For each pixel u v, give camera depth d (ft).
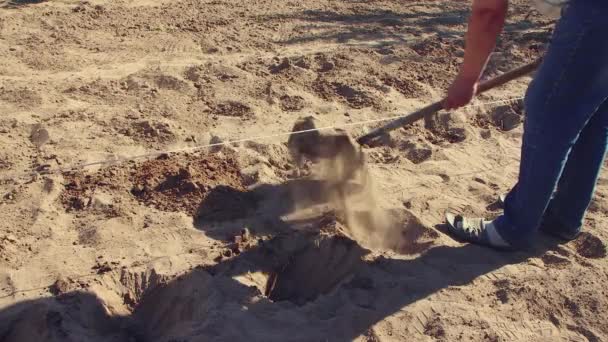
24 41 16.03
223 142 12.00
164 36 16.74
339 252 9.55
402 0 20.48
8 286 8.86
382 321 8.50
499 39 17.04
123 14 18.15
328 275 9.54
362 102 13.75
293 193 10.67
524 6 19.95
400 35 17.37
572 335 8.55
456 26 18.21
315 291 9.50
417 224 10.11
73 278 9.02
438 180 11.35
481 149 12.37
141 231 9.89
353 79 14.62
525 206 9.19
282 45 16.46
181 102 13.39
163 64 15.08
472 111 13.56
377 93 14.07
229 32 17.17
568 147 8.72
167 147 11.91
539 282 9.23
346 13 18.98
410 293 8.95
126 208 10.34
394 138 12.51
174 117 12.84
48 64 14.89
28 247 9.53
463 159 12.02
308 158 10.97
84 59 15.24
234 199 10.57
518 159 12.10
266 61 15.31
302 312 8.59
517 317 8.73
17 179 10.91
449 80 14.92
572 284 9.23
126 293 9.04
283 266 9.55
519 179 9.20
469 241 9.91
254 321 8.38
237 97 13.65
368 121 12.70
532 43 16.81
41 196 10.49
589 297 9.04
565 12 8.21
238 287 8.86
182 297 8.91
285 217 10.26
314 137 10.35
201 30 17.24
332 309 8.70
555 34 8.31
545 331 8.57
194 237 9.86
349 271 9.48
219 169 11.24
